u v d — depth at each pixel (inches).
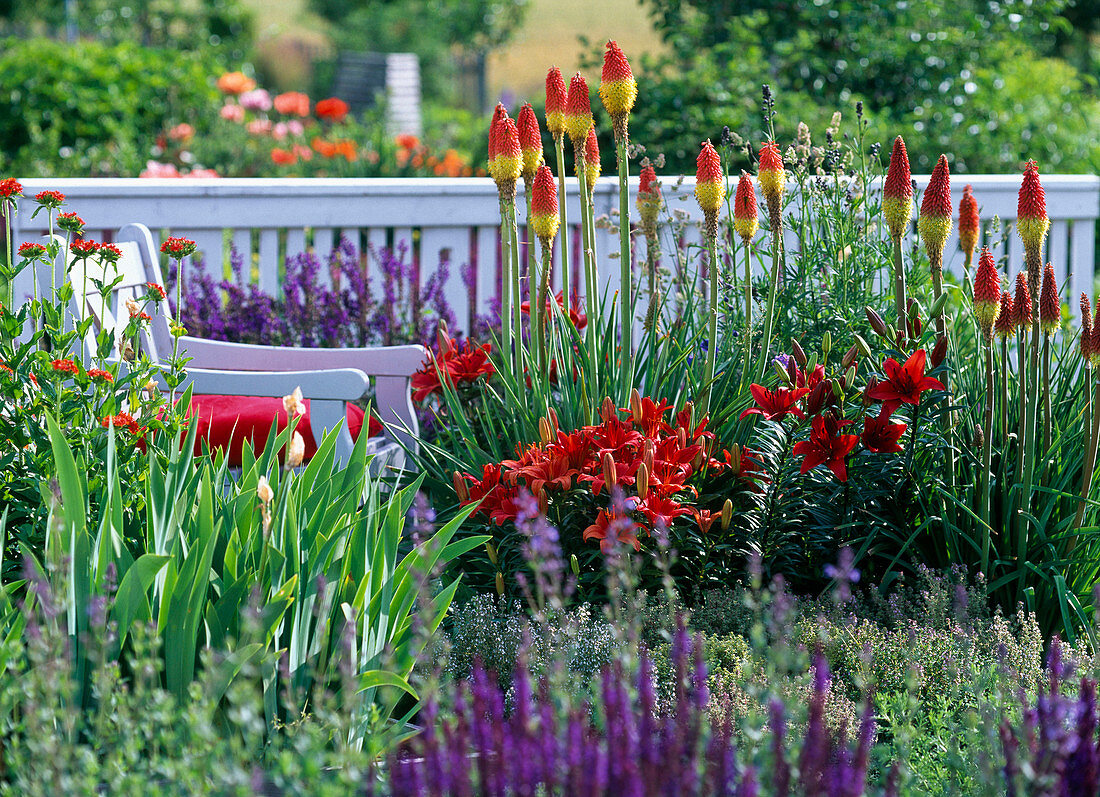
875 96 364.5
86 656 99.7
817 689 91.3
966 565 152.4
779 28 379.9
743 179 156.0
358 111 1182.9
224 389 166.6
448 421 184.5
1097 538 150.6
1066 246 263.7
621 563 119.9
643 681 89.7
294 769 85.1
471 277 238.1
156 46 1101.1
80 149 501.4
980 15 385.4
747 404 159.2
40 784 86.2
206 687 89.7
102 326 135.2
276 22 1689.2
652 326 171.0
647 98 327.3
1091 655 137.7
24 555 98.9
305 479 125.5
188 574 102.1
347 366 187.3
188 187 222.2
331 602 108.9
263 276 239.5
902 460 151.9
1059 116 377.7
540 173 156.3
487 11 1331.2
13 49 573.9
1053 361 184.2
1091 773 84.1
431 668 113.3
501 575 142.2
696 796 83.2
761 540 150.5
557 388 174.1
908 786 100.0
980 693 111.6
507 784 86.5
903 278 163.2
